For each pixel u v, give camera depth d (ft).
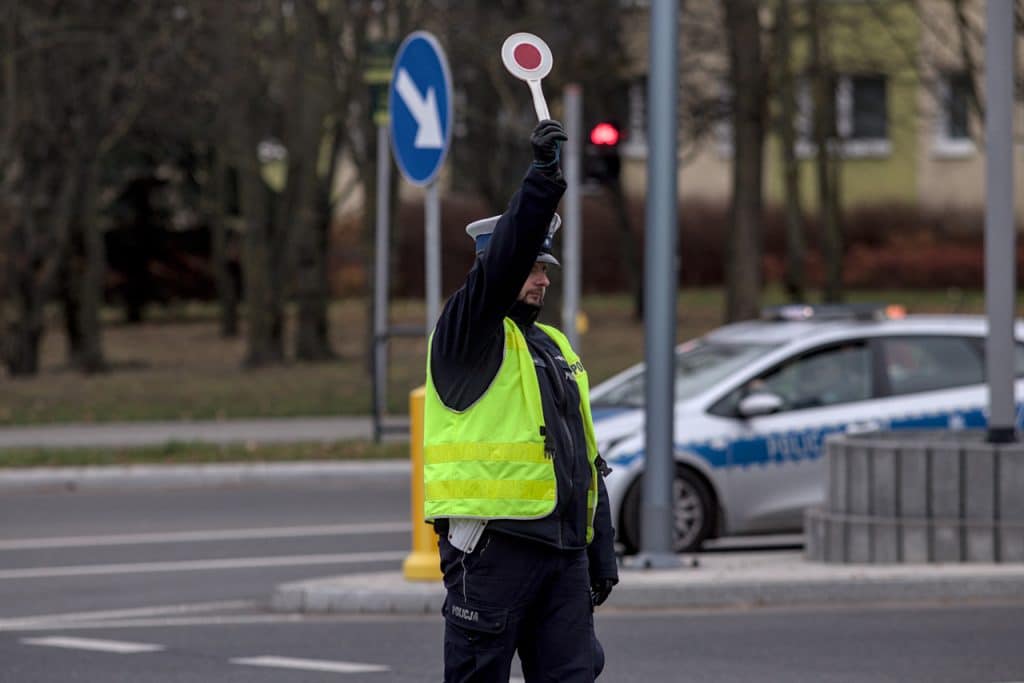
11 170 296.92
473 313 51.62
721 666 85.10
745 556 120.16
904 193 437.17
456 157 321.11
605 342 308.60
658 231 112.06
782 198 426.51
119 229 429.38
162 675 84.53
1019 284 407.64
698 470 123.75
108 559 130.21
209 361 321.93
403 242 429.38
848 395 128.57
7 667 87.15
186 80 280.51
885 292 414.82
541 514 52.37
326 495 170.50
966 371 130.62
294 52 271.49
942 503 110.42
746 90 272.10
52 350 373.61
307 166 289.74
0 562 129.08
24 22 261.24
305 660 88.43
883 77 315.78
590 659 53.93
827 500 114.93
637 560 110.93
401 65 113.09
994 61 109.81
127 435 205.98
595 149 175.63
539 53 53.11
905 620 97.76
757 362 128.16
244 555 132.05
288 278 358.23
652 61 112.47
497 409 52.44
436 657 89.15
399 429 191.31
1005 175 110.73
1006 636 92.48
